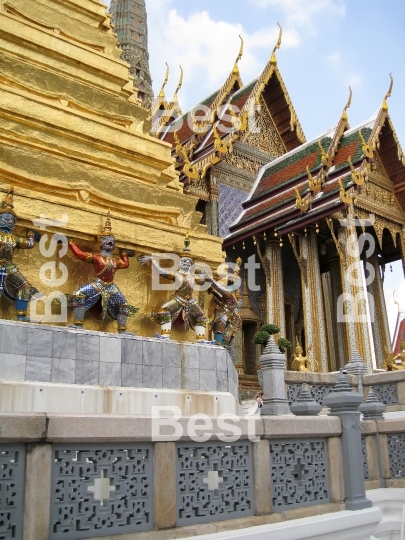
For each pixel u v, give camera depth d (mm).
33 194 9148
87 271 9250
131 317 9617
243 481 5980
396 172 28031
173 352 8836
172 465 5426
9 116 9961
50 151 10398
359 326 23078
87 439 4914
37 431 4633
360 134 25031
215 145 27469
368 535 6855
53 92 11148
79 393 7520
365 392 15719
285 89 32688
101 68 12148
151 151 11867
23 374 7211
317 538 6141
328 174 26047
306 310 25344
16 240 8086
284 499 6332
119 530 4961
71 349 7707
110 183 10586
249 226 27297
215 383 9227
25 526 4457
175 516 5320
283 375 13977
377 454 8883
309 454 6789
